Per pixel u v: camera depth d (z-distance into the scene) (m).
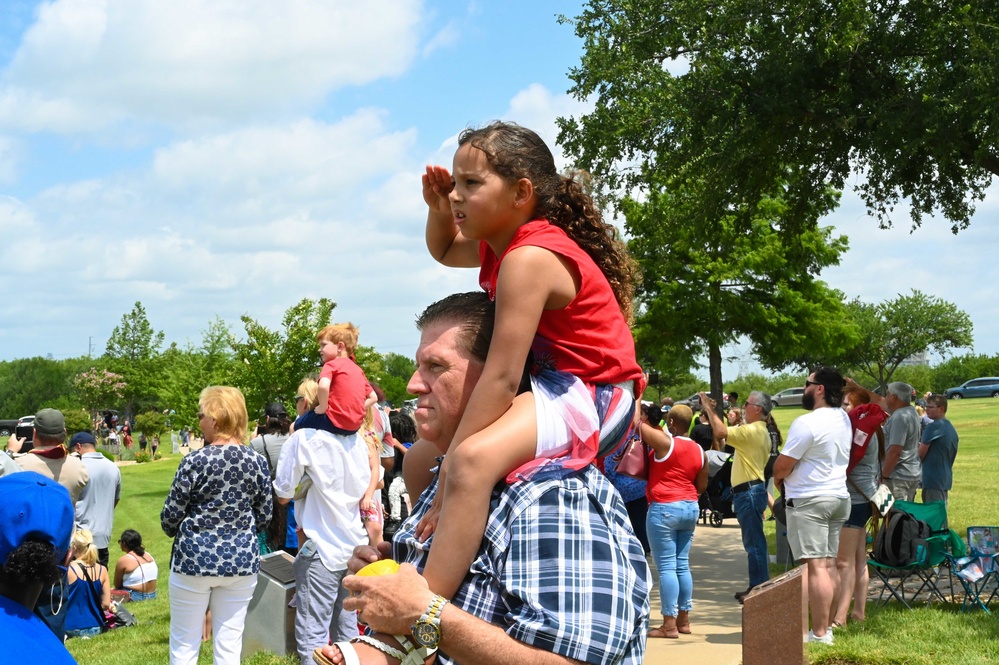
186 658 5.83
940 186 12.52
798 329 30.81
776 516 10.20
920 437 11.91
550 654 1.51
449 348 1.79
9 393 104.69
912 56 11.48
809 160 12.91
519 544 1.59
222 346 32.50
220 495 5.84
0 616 2.67
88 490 9.98
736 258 29.64
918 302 72.69
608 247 1.94
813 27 11.62
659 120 12.70
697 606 9.53
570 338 1.78
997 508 15.73
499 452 1.62
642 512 9.47
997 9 10.85
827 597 7.49
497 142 1.85
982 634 7.68
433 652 1.57
